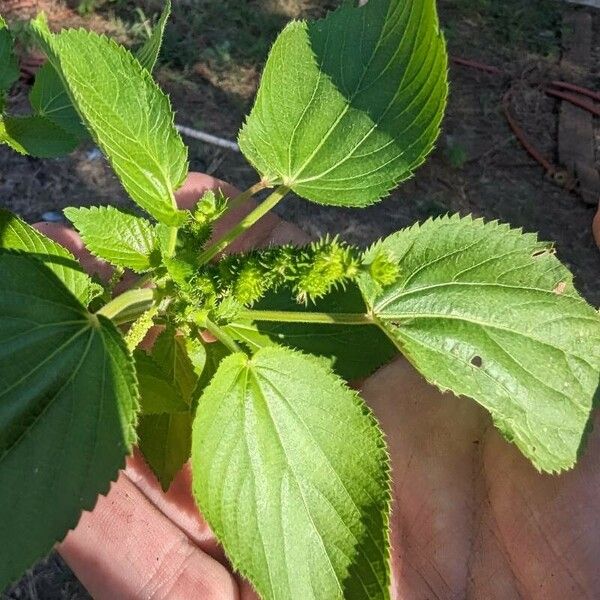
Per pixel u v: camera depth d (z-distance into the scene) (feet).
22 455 0.34
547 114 1.41
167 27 1.33
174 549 0.54
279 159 0.49
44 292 0.37
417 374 0.61
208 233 0.46
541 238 1.22
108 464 0.34
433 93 0.44
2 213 0.46
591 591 0.45
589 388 0.45
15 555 0.32
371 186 0.47
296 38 0.48
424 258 0.46
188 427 0.51
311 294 0.41
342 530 0.42
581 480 0.48
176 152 0.44
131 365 0.35
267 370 0.43
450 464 0.55
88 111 0.40
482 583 0.51
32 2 1.32
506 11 1.56
